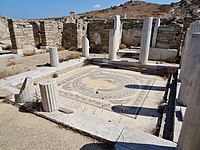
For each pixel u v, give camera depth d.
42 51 14.77
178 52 12.34
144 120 5.07
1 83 7.11
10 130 4.02
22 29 13.17
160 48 12.59
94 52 15.78
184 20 13.33
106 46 15.75
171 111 5.47
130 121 4.99
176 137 3.72
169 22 14.20
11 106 5.22
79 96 6.71
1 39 20.28
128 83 8.34
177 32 12.09
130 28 15.80
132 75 9.72
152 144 3.51
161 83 8.45
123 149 3.37
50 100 4.65
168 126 4.64
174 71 9.67
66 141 3.67
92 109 5.67
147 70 10.33
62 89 7.40
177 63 11.50
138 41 15.85
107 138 3.68
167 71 9.69
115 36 11.19
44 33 15.06
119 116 5.26
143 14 29.80
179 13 24.77
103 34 15.65
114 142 3.56
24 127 4.14
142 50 10.39
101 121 4.37
